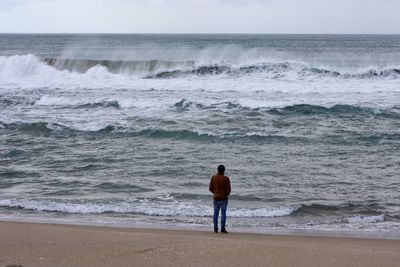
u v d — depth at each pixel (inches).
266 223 498.3
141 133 920.3
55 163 748.6
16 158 777.6
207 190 614.5
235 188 622.5
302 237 445.4
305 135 912.9
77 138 898.7
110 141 877.8
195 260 347.6
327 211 544.4
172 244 391.2
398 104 1133.1
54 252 363.3
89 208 542.6
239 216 520.1
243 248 381.4
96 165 735.7
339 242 426.9
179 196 590.9
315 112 1082.7
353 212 541.3
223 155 785.6
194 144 854.5
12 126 974.4
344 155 790.5
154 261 343.6
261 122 1004.6
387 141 877.8
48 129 952.3
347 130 947.3
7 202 562.6
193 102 1138.0
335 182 655.8
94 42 5895.7
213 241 404.8
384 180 667.4
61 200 576.4
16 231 433.4
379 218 517.3
